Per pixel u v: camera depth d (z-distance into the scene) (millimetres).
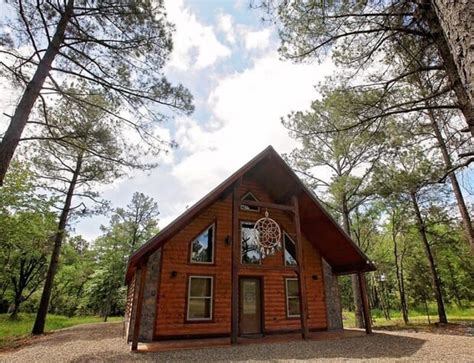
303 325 8594
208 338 8766
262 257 10461
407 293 22359
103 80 6984
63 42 6664
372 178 11023
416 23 5242
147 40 7070
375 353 6453
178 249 9320
